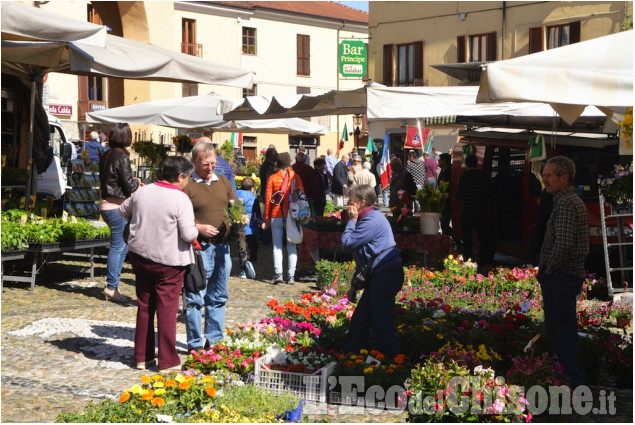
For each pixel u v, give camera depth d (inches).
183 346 330.0
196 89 1934.1
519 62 271.7
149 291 294.5
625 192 301.4
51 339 329.7
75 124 1845.5
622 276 482.6
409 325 325.4
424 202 531.2
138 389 218.2
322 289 474.9
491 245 572.1
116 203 408.5
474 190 554.6
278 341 306.3
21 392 258.4
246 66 2089.1
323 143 2240.4
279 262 500.7
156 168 597.9
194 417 213.2
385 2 1737.2
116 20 1112.2
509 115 555.2
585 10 1379.2
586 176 511.5
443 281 466.9
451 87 506.0
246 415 221.5
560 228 263.6
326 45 2279.8
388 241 284.8
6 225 432.8
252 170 1151.0
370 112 488.4
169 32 1150.3
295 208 494.9
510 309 354.0
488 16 1541.6
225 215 308.8
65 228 454.0
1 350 309.4
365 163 878.4
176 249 289.6
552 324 269.3
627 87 255.0
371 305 286.5
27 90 572.1
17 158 572.4
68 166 804.0
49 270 501.4
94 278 483.2
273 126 853.8
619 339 302.4
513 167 578.2
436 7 1636.3
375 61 1759.4
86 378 278.2
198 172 306.5
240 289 474.6
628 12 1323.8
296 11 2176.4
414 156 820.6
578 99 260.7
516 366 263.0
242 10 2048.5
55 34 368.5
